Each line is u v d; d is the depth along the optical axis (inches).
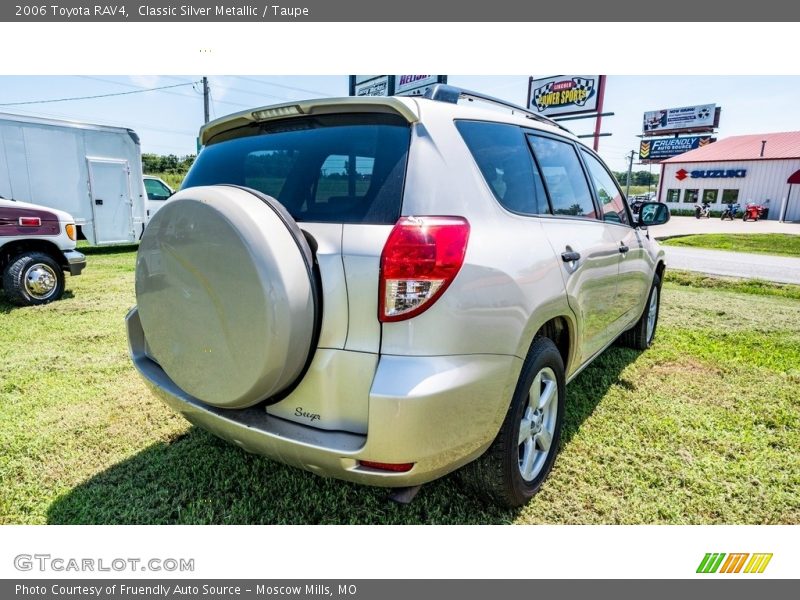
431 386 61.2
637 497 89.8
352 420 65.4
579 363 106.6
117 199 409.4
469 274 65.7
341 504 87.7
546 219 92.7
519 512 86.1
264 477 95.0
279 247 61.7
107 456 101.9
